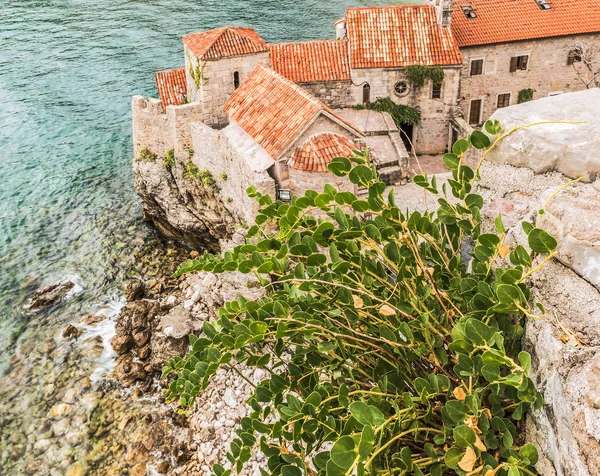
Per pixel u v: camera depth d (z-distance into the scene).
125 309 33.62
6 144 52.94
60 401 28.66
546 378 6.45
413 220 8.51
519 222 7.96
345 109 45.03
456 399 6.89
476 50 45.81
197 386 8.12
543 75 47.19
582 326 6.18
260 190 29.22
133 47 69.00
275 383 8.37
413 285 8.28
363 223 8.67
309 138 30.08
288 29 71.62
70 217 44.09
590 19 46.50
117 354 31.22
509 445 6.34
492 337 6.29
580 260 6.40
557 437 6.10
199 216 38.06
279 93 32.56
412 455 7.39
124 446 25.97
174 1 83.44
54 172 49.38
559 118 8.02
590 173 7.45
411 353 7.80
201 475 23.69
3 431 27.39
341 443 5.72
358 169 8.77
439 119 45.47
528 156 8.09
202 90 37.84
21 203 45.72
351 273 8.83
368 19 45.59
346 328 8.21
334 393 8.08
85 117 56.66
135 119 40.34
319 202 8.89
